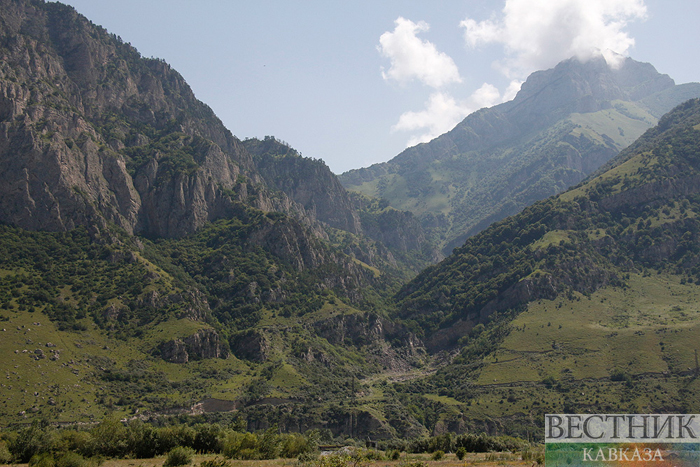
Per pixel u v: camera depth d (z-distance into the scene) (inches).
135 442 5108.3
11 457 4638.3
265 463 4581.7
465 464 4667.8
